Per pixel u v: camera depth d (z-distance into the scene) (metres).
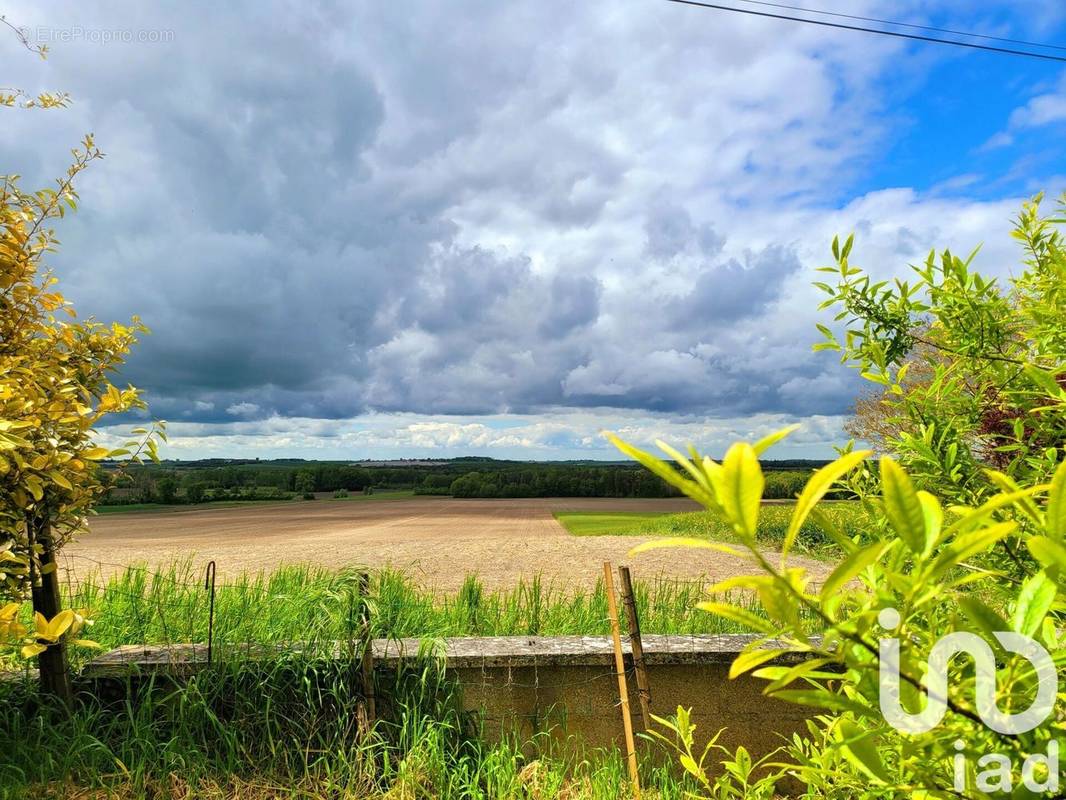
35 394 3.28
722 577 11.53
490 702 4.29
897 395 2.40
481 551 18.53
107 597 6.01
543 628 6.10
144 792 3.52
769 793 1.94
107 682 4.23
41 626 2.74
